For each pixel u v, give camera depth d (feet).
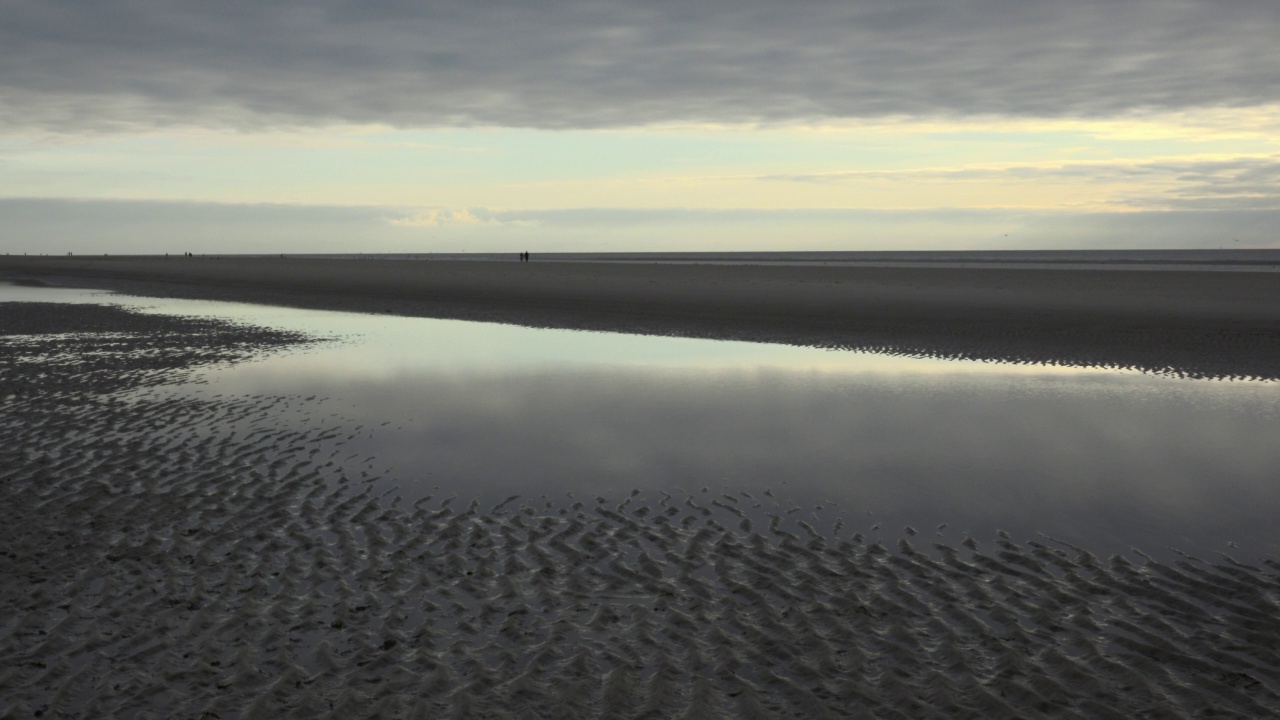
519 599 24.25
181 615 23.18
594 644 21.47
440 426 46.06
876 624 22.49
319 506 32.60
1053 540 28.78
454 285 178.40
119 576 25.85
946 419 47.88
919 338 85.25
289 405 51.65
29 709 18.38
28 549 28.09
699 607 23.68
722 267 306.55
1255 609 23.16
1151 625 22.29
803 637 21.77
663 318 107.45
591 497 33.76
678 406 51.60
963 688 19.25
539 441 42.75
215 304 137.08
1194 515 31.35
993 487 34.96
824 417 48.42
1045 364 68.54
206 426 45.85
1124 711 18.25
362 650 21.17
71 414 48.70
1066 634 21.80
